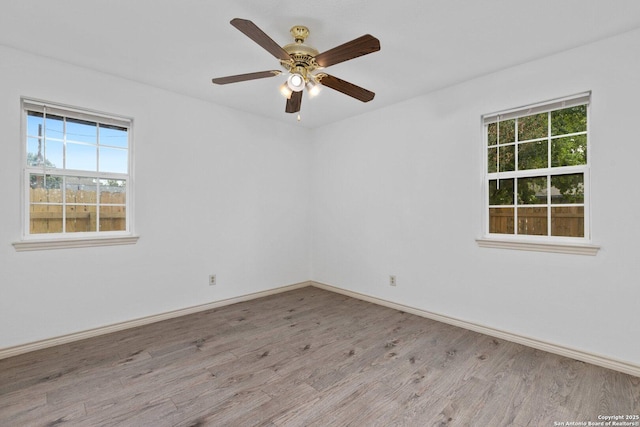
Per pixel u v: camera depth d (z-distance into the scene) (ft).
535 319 8.69
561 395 6.46
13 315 8.22
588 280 7.84
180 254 11.27
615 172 7.47
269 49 6.42
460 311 10.25
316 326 10.27
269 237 13.99
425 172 11.14
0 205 8.05
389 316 11.25
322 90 10.77
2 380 6.98
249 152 13.25
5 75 8.11
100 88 9.52
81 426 5.53
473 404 6.18
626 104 7.32
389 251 12.31
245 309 12.03
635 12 6.57
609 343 7.55
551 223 8.71
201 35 7.56
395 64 8.93
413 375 7.23
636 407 6.06
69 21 7.02
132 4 6.42
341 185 14.17
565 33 7.39
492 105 9.48
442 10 6.57
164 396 6.42
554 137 8.65
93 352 8.37
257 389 6.68
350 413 5.91
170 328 10.09
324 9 6.56
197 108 11.64
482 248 9.73
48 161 8.96
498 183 9.72
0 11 6.64
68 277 9.04
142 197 10.37
